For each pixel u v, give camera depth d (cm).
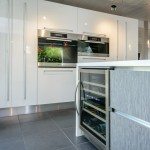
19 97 288
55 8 317
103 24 374
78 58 347
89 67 172
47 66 312
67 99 331
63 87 328
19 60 287
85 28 353
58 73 323
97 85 160
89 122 188
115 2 398
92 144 179
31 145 177
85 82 186
